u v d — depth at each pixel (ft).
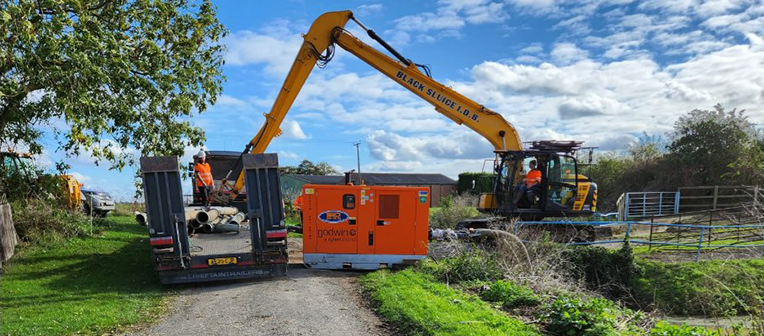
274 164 31.22
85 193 64.44
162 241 29.53
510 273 32.63
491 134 51.52
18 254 39.37
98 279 32.30
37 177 44.88
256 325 21.68
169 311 24.57
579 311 22.07
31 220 43.11
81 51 32.12
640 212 86.89
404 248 35.86
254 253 30.89
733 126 92.12
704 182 93.09
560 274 36.06
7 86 31.48
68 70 31.71
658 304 38.19
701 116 96.73
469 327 19.98
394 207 35.83
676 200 86.07
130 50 40.16
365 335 20.26
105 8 39.22
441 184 156.04
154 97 41.37
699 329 23.17
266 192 31.14
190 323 22.22
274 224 31.14
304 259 35.68
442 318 21.30
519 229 42.75
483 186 58.23
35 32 31.14
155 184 29.66
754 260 41.19
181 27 44.86
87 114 34.30
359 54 51.08
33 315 23.21
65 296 27.30
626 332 20.98
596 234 51.06
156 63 40.24
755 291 30.99
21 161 44.29
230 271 30.86
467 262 33.37
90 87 33.96
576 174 49.42
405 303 24.09
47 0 30.76
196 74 45.32
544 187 48.57
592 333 20.31
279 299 26.30
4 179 42.80
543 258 37.04
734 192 85.35
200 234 36.50
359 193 35.73
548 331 21.36
